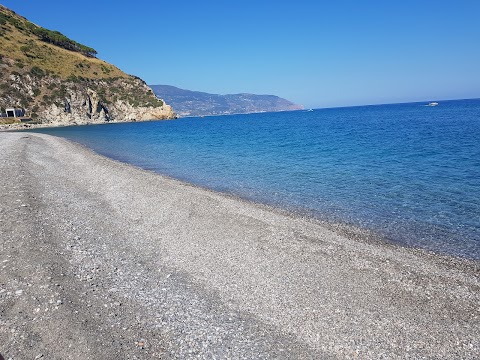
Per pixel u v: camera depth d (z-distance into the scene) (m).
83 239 11.28
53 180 19.78
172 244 11.26
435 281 8.89
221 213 14.35
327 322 7.13
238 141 51.00
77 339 6.21
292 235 12.01
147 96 140.62
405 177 21.56
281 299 8.00
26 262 9.11
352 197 17.47
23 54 109.94
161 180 20.86
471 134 45.56
